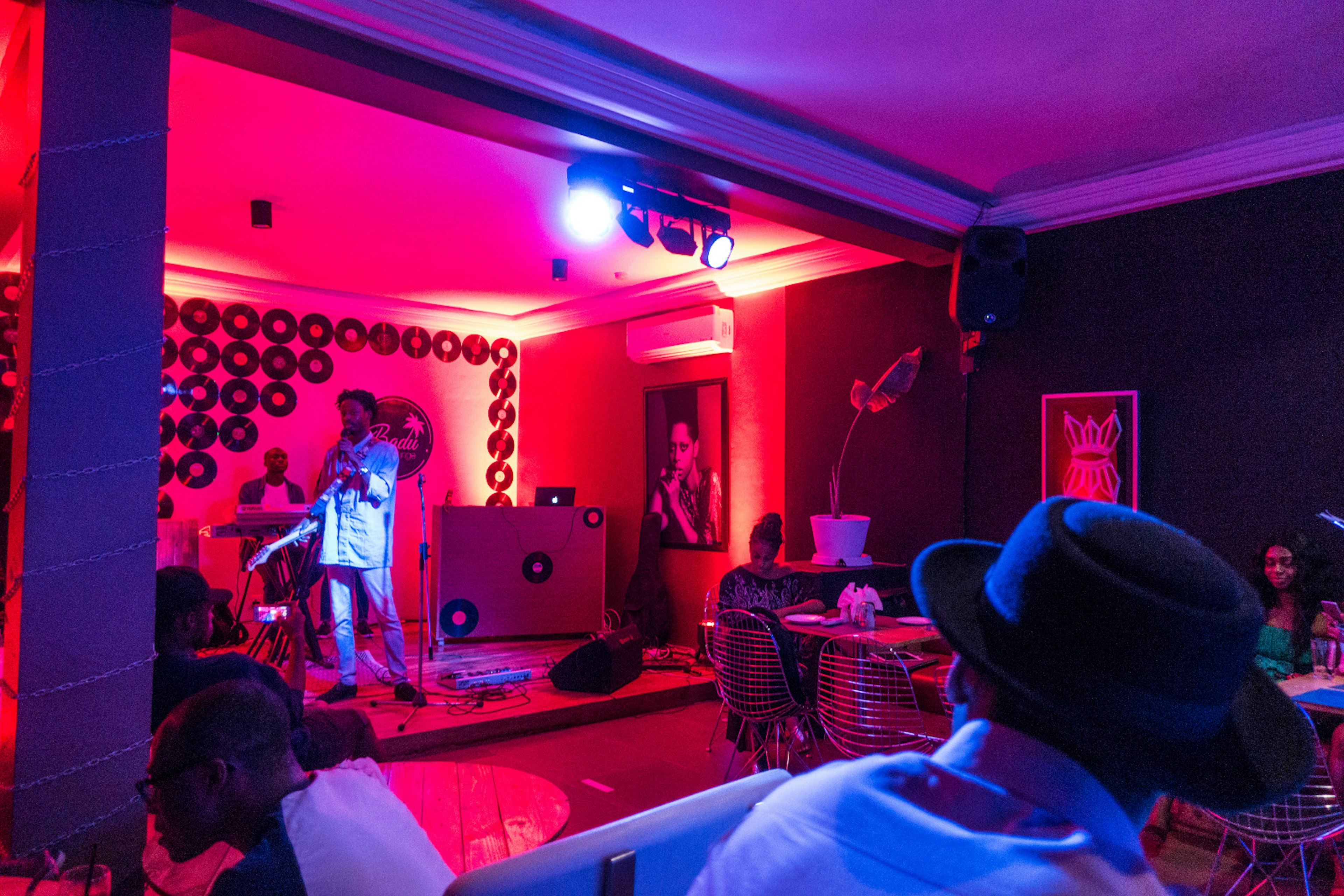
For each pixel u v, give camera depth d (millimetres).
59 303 2037
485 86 3020
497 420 8344
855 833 577
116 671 2061
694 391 6551
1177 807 3471
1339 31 2855
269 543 5387
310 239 5551
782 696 3631
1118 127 3664
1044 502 664
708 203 4031
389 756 4168
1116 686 556
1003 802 567
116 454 2088
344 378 7430
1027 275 4598
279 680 2389
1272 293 3775
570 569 6801
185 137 3832
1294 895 2895
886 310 5273
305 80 2818
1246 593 604
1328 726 3014
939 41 2963
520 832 1816
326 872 1114
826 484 5586
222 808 1202
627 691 5207
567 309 7625
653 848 962
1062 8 2740
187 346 6676
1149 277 4156
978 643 633
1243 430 3842
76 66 2078
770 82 3301
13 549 2070
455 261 6117
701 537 6434
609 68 3127
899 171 4168
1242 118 3566
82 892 1212
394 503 5777
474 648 6473
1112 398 4203
